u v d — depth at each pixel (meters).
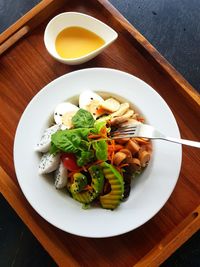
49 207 0.34
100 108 0.36
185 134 0.38
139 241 0.36
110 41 0.38
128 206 0.34
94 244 0.36
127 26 0.39
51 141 0.33
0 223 0.43
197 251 0.41
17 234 0.43
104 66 0.40
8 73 0.40
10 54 0.40
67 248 0.36
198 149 0.38
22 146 0.36
